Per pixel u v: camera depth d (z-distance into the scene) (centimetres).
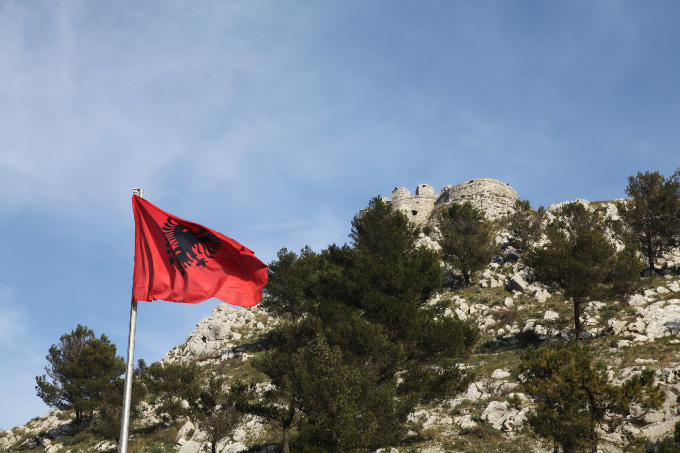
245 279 1593
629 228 6156
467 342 3403
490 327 5275
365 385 2794
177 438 4203
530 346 2778
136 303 1483
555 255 4584
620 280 4425
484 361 4419
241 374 5119
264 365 3291
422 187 11025
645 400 2358
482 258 6594
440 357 3284
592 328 4575
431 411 3678
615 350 3931
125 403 1292
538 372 2612
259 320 6925
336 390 2631
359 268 4028
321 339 2884
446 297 6250
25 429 5350
